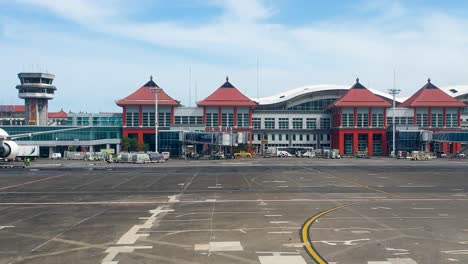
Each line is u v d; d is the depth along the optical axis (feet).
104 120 614.34
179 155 453.17
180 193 133.49
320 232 74.28
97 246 64.95
